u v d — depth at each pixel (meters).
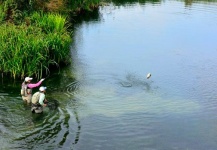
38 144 12.92
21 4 26.17
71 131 14.02
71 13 34.66
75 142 13.31
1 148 12.45
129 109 16.34
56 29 24.22
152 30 32.00
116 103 16.92
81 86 18.75
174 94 18.36
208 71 22.12
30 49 19.36
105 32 30.75
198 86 19.55
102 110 16.08
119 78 20.33
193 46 27.55
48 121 14.60
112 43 27.59
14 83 18.55
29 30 22.39
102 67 22.03
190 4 44.34
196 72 21.89
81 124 14.64
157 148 13.33
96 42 27.64
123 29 32.03
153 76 20.94
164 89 18.97
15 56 18.98
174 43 28.19
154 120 15.41
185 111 16.41
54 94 17.50
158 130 14.62
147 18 36.72
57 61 21.31
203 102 17.48
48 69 20.05
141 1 47.00
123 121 15.16
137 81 20.00
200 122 15.41
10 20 24.59
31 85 16.00
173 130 14.66
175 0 47.53
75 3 35.91
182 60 24.17
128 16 37.50
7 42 19.88
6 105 15.81
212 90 19.03
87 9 37.69
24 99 16.06
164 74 21.34
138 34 30.52
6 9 25.17
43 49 20.09
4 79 18.98
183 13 39.19
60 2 30.88
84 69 21.45
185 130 14.70
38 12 26.94
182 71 22.00
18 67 18.84
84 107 16.23
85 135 13.84
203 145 13.61
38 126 14.12
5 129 13.71
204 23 34.91
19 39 20.00
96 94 17.83
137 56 24.69
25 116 14.85
